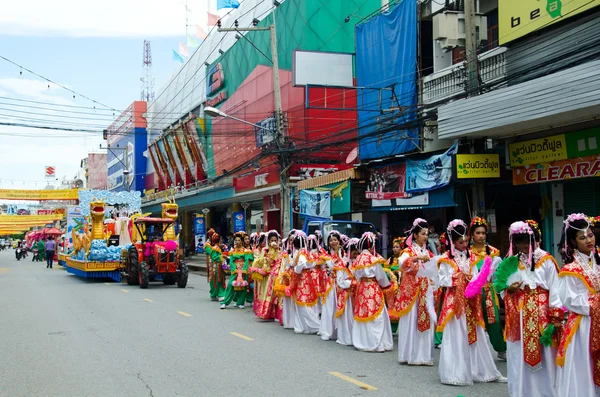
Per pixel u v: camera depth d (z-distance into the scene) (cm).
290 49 2694
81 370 791
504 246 1562
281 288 1093
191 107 4100
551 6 1211
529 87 1163
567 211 1370
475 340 686
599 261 533
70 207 3150
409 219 1908
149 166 5359
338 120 2552
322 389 668
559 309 549
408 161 1683
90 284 2148
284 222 1981
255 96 3045
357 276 888
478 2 1555
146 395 662
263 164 2770
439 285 691
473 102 1298
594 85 1033
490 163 1376
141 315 1294
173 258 1986
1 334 1079
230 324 1158
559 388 529
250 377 730
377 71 1917
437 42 1669
